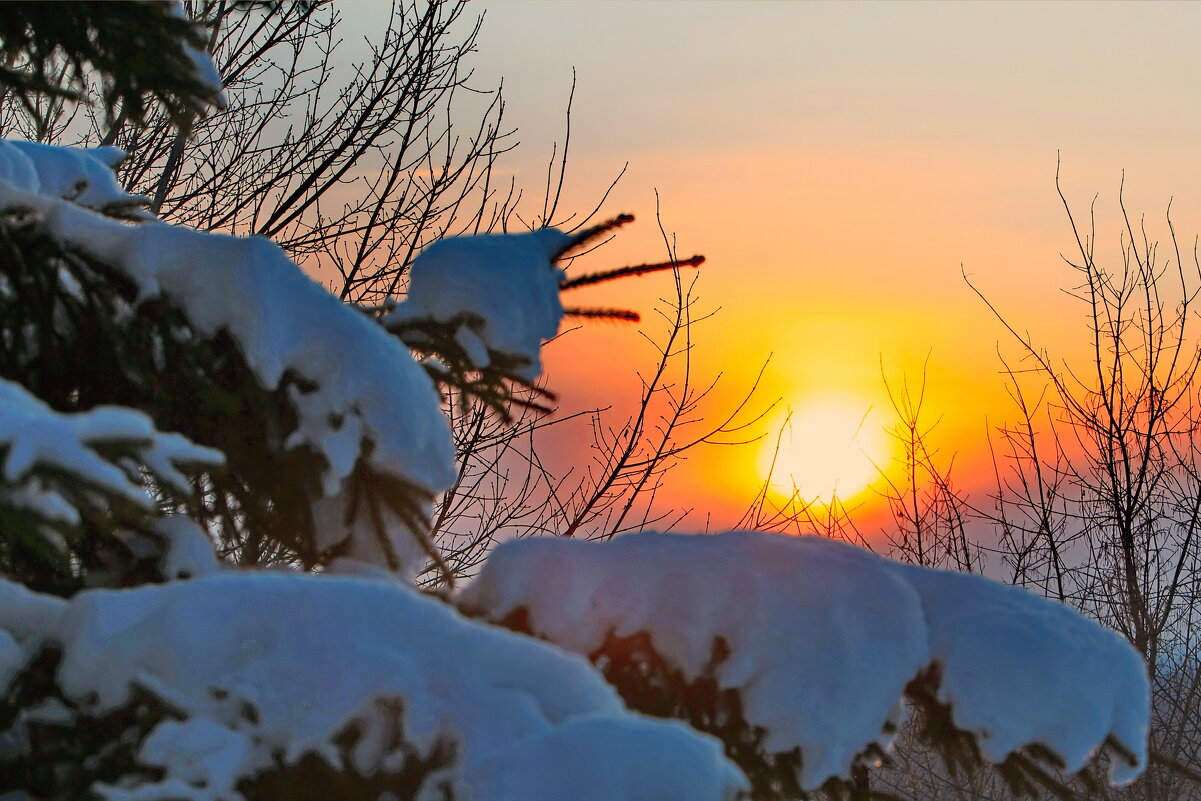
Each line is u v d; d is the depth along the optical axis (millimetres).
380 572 2854
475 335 3219
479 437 10188
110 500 1773
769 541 3316
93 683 2098
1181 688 11953
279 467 2824
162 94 2883
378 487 2846
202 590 2193
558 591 3125
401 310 3258
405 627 2189
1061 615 3273
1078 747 3070
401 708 2100
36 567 2777
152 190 9984
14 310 2727
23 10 2658
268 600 2176
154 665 2096
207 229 10320
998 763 3129
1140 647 12156
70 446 1732
